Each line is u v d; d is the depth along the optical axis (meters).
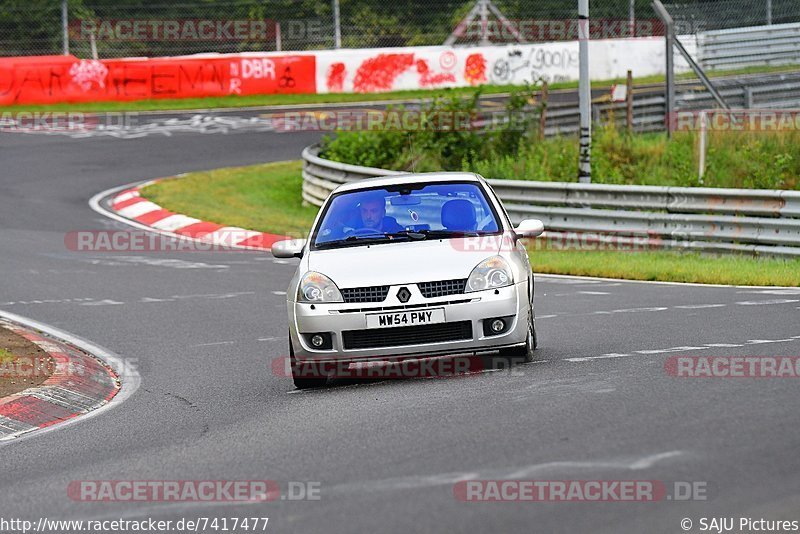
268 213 86.44
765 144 85.12
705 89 107.62
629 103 97.50
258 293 55.75
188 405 32.72
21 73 137.62
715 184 80.38
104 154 112.31
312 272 32.75
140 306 53.12
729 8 122.81
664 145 90.75
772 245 59.88
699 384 28.27
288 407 30.45
